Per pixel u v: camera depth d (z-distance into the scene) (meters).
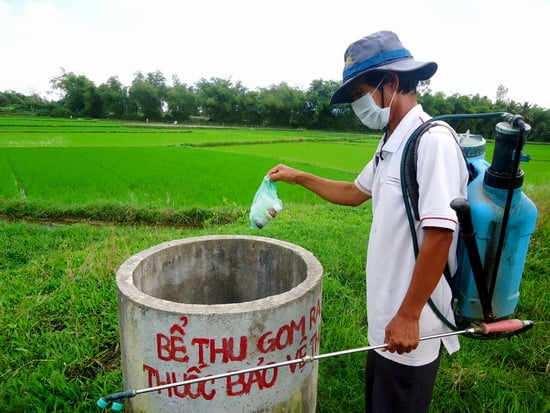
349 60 1.70
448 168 1.47
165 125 53.12
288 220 6.62
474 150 1.71
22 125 37.88
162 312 1.64
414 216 1.57
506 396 2.51
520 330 1.66
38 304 3.52
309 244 5.03
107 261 4.30
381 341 1.76
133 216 7.89
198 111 67.19
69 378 2.67
